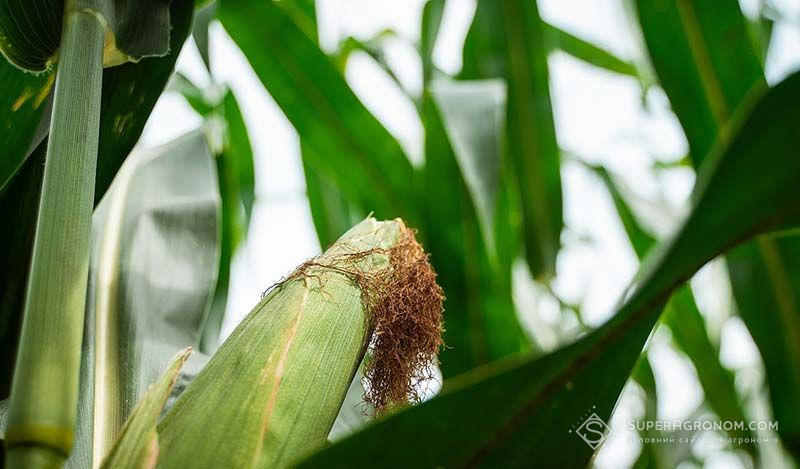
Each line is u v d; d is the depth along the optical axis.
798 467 0.74
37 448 0.45
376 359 0.63
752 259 0.75
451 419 0.46
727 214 0.44
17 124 0.64
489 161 0.85
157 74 0.63
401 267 0.62
